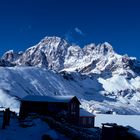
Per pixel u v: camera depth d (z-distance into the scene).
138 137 27.80
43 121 39.69
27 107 69.12
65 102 67.75
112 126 29.36
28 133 33.00
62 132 37.47
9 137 30.33
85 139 38.75
